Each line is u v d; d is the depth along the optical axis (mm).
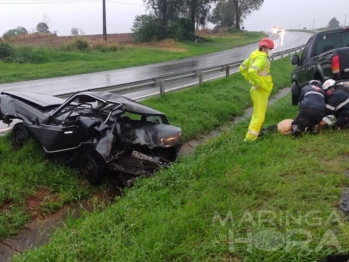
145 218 3885
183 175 4977
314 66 8000
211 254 3129
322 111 6059
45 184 5738
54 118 6285
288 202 3768
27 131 6539
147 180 5215
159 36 46094
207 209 3861
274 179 4348
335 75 6902
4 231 4645
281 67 20266
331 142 5531
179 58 31828
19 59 25297
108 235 3670
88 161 5906
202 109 10086
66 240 3752
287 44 43750
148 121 6391
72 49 32875
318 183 4129
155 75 19891
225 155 5625
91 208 5395
